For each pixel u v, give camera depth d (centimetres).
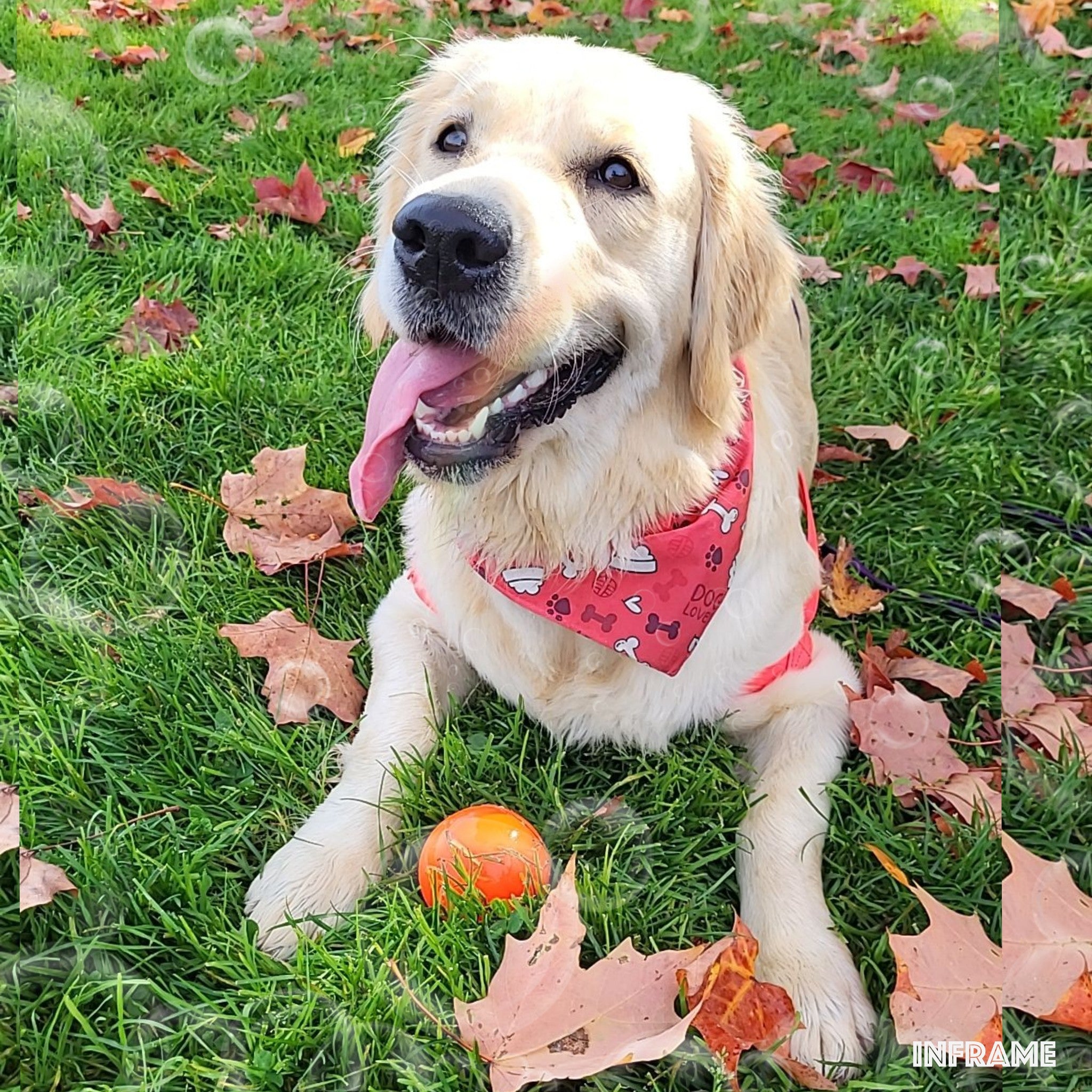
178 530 78
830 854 61
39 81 127
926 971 53
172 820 60
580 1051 50
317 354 92
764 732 67
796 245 94
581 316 54
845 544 78
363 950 54
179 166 115
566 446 58
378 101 129
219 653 69
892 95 137
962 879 59
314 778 63
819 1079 50
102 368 90
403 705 65
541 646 64
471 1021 50
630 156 56
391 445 54
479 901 55
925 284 104
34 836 59
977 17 151
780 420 71
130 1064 50
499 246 50
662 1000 51
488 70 59
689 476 61
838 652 70
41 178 109
